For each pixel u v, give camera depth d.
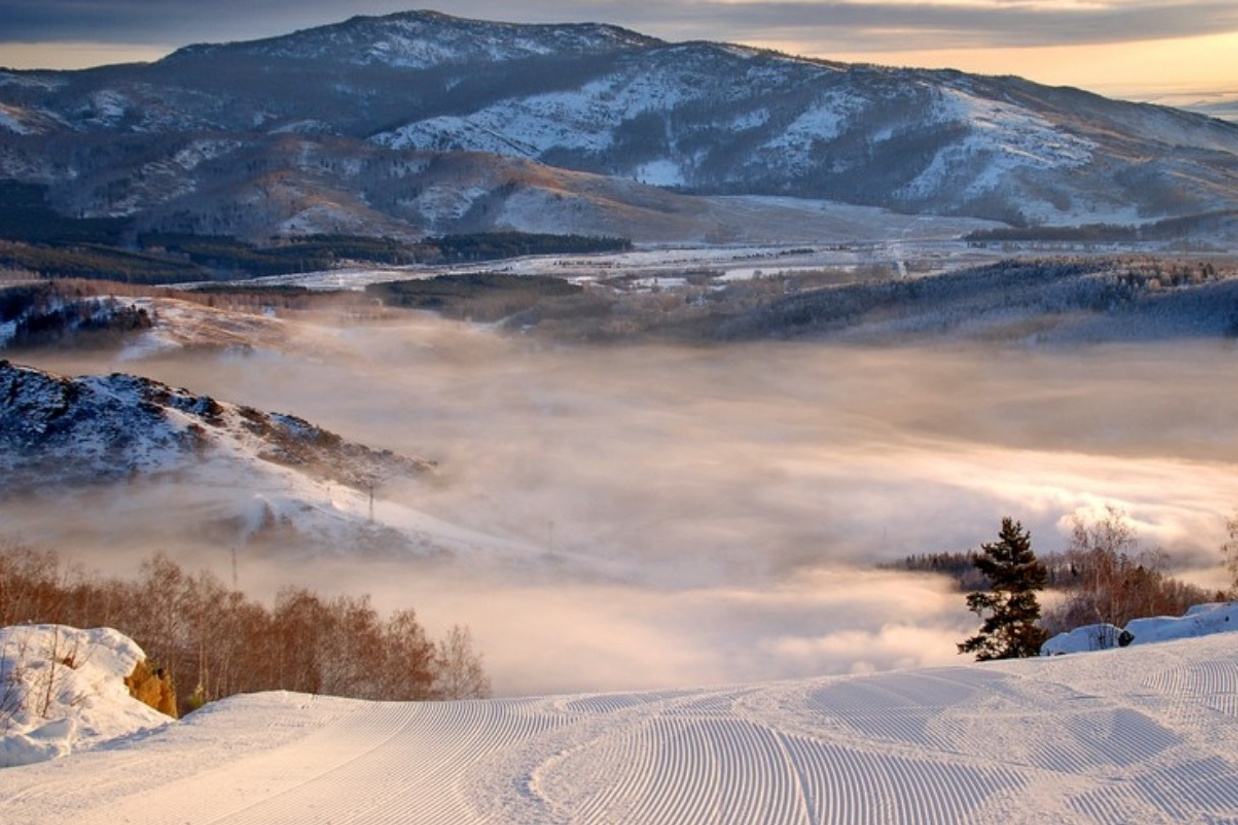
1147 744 20.94
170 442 125.19
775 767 20.81
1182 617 43.28
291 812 18.80
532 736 23.89
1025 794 18.69
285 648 55.75
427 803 19.22
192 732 25.16
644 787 19.92
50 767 22.09
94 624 55.06
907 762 20.72
